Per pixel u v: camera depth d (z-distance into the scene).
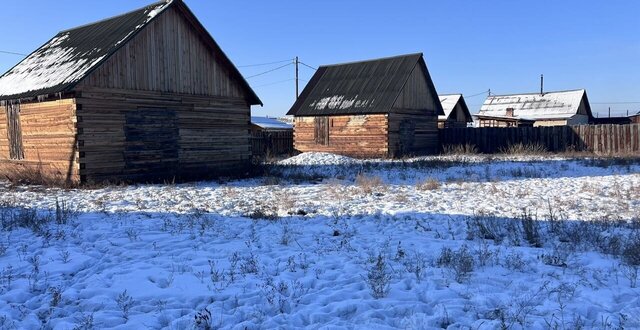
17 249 8.12
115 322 5.18
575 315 5.11
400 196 13.46
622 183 15.98
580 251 7.70
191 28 19.02
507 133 34.59
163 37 18.02
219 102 20.20
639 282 6.11
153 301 5.77
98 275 6.69
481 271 6.73
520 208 11.77
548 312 5.21
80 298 5.92
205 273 6.82
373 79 33.59
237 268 7.04
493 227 9.12
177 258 7.60
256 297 5.84
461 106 48.62
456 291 5.95
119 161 16.78
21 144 18.19
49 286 6.34
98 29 19.73
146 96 17.50
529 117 56.91
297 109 34.47
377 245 8.34
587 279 6.29
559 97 57.94
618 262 7.01
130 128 17.05
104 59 15.95
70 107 15.88
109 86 16.42
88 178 15.98
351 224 10.14
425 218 10.66
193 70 19.14
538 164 23.55
